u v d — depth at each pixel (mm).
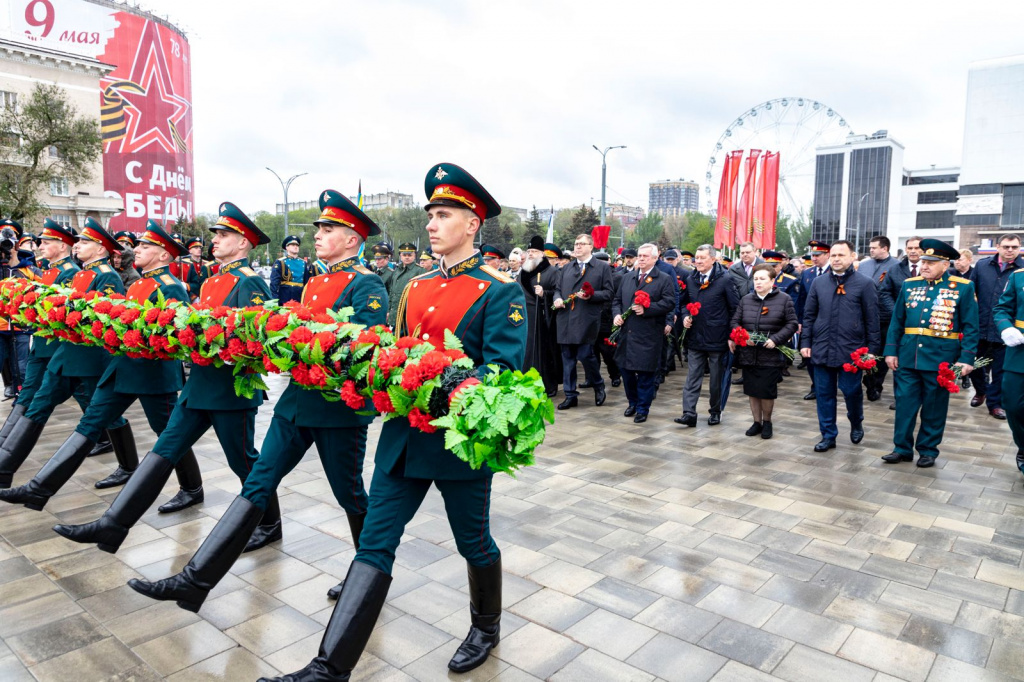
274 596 3467
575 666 2895
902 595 3562
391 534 2619
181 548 4012
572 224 51781
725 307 7137
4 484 4664
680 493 5125
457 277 2865
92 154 29688
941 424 5930
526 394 2209
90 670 2828
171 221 56000
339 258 3699
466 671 2832
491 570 2875
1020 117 64875
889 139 79812
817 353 6469
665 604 3432
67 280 5645
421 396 2383
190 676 2795
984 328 8273
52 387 4766
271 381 10078
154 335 3713
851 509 4832
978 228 61656
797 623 3270
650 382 7484
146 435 6699
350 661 2449
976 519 4668
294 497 4953
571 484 5320
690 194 140500
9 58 40969
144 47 53656
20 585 3553
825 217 85125
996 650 3057
